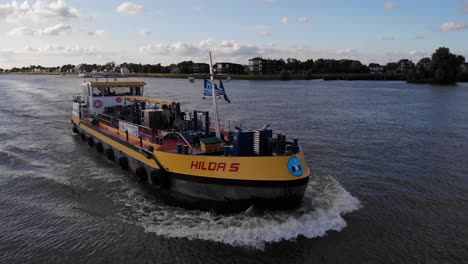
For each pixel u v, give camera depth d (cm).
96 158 2180
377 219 1377
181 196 1420
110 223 1331
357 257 1124
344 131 3200
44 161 2130
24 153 2308
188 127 1809
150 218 1364
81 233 1261
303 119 3962
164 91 8225
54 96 6538
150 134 1681
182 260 1099
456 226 1335
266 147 1378
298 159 1309
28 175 1867
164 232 1252
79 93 7238
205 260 1098
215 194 1323
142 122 2089
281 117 4125
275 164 1255
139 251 1145
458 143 2698
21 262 1095
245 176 1259
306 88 10256
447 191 1681
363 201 1548
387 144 2650
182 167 1395
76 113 2867
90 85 2433
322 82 14850
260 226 1249
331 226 1299
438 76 11994
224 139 1670
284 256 1119
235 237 1203
